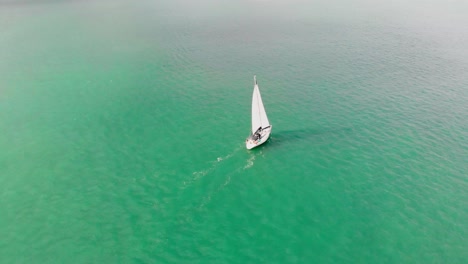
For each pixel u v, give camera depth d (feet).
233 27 394.52
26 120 215.72
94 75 276.21
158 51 323.98
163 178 165.27
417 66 275.18
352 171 165.48
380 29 371.76
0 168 173.99
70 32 386.52
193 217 144.15
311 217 142.41
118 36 370.32
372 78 256.73
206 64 292.81
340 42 335.47
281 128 199.52
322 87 246.27
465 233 132.46
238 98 235.81
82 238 135.54
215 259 126.52
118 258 127.44
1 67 292.40
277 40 346.33
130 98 240.12
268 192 155.63
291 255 127.03
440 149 177.27
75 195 156.56
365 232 134.72
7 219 144.66
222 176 165.48
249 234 135.95
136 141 192.95
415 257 124.36
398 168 165.89
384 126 197.88
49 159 180.24
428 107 215.10
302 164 171.01
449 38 338.13
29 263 126.00
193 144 189.06
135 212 146.92
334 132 194.08
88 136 198.80
